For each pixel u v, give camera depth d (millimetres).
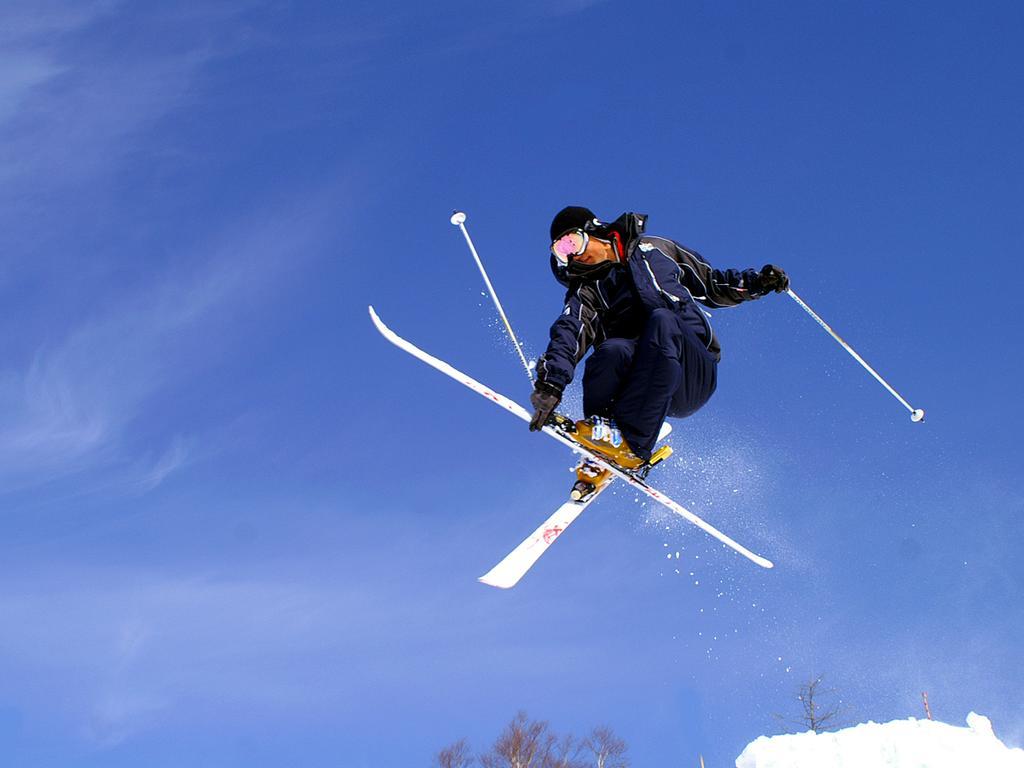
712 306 4586
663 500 4508
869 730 5070
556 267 4203
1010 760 4750
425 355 4180
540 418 3822
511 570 4535
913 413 5531
